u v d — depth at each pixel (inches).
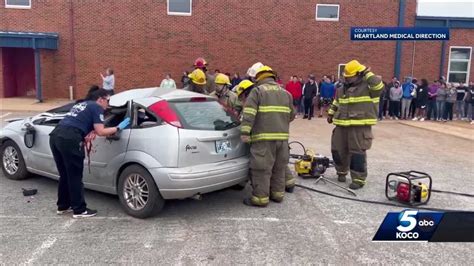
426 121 650.8
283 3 747.4
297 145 400.2
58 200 193.5
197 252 156.4
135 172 189.6
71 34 745.0
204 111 202.1
